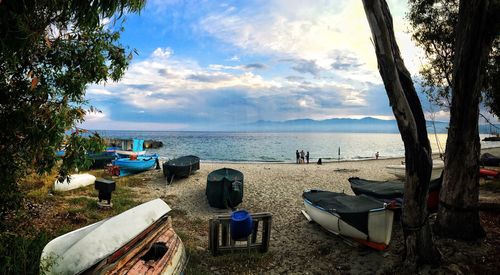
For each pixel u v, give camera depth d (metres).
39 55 5.29
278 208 14.12
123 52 6.47
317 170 28.22
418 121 6.46
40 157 5.24
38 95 5.13
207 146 82.50
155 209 7.31
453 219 8.06
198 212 13.62
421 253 6.82
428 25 12.56
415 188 6.65
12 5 3.94
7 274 5.07
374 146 93.94
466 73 7.39
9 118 4.80
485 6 6.88
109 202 12.55
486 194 13.70
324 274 7.59
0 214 5.75
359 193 12.48
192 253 8.59
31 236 7.16
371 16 6.21
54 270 5.04
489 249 7.48
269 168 29.86
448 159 8.15
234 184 14.10
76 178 15.92
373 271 7.41
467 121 7.64
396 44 6.40
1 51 4.04
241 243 9.58
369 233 8.26
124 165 22.20
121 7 4.68
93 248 5.30
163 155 52.19
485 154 25.44
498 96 11.91
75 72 5.63
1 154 5.02
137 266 5.64
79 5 4.62
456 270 6.64
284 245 9.55
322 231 10.65
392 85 6.30
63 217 10.70
